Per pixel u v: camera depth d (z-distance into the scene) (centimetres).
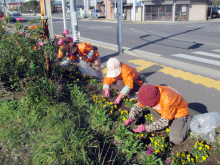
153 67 690
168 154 280
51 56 370
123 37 1379
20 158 256
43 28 363
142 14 3177
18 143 279
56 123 305
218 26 2062
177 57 820
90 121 328
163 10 3092
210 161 268
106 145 292
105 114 344
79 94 379
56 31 1808
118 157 272
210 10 3334
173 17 3072
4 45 369
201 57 816
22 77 378
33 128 305
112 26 2261
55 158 239
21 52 378
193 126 297
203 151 275
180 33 1532
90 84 472
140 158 274
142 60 786
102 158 266
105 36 1457
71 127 288
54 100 344
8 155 260
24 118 321
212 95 475
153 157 259
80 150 256
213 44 1074
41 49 374
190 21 2956
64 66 512
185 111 288
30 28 378
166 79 579
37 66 373
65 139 267
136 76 370
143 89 265
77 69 541
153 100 263
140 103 272
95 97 393
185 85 534
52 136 274
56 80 411
